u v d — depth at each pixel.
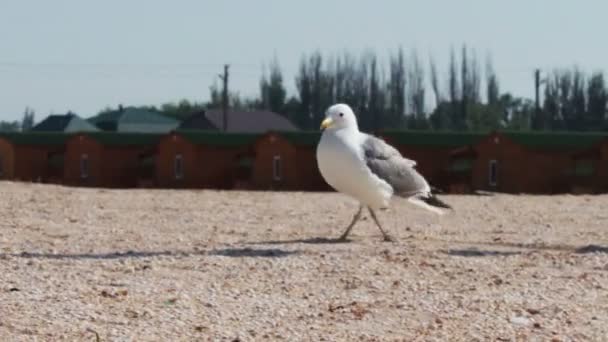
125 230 17.95
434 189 17.17
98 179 49.19
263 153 44.81
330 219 20.69
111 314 9.87
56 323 9.42
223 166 46.88
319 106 86.88
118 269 12.70
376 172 15.37
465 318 10.06
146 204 24.08
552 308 10.59
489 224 20.12
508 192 40.69
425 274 12.66
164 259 13.55
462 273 12.78
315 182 43.75
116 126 98.25
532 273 12.84
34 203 23.31
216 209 22.97
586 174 40.91
